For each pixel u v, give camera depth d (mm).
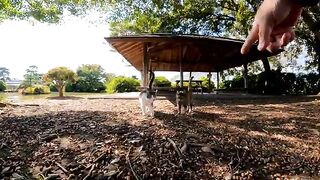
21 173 4367
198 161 4910
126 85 26641
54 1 17625
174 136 5711
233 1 20094
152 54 17281
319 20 13562
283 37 774
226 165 4871
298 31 19359
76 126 6145
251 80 21812
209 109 9711
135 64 21062
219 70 23156
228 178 4523
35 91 26656
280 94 20391
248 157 5145
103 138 5457
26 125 6211
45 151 4945
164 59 19844
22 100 14031
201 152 5152
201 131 6195
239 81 22438
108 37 10609
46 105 10312
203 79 26672
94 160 4727
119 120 6844
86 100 13484
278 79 20719
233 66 21969
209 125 6824
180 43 12461
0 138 5363
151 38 10867
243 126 6965
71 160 4711
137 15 20656
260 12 745
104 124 6371
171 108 9570
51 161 4660
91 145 5164
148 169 4613
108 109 9039
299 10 731
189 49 15492
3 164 4531
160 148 5160
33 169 4488
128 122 6648
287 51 24031
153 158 4879
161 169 4637
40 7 17094
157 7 19984
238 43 13148
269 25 728
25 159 4707
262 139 5988
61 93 19938
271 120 7809
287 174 4727
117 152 4980
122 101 12719
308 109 10227
